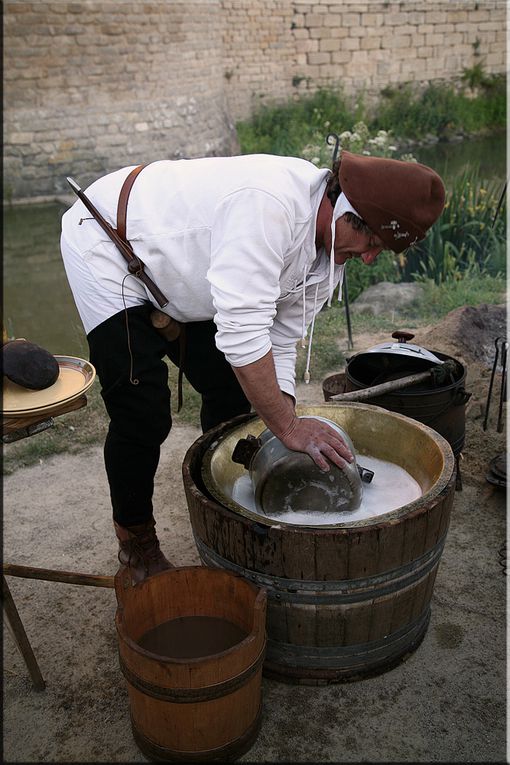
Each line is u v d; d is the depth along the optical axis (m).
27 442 3.65
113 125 13.37
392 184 1.87
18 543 2.89
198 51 14.40
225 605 2.08
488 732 1.99
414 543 1.95
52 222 11.44
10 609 2.06
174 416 3.89
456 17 18.50
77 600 2.56
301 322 2.26
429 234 6.23
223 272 1.85
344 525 1.90
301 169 1.97
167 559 2.71
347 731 2.01
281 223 1.85
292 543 1.89
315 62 17.17
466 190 6.70
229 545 2.00
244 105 16.67
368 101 17.97
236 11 15.91
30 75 12.49
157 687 1.79
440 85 18.80
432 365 2.78
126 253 2.11
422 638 2.31
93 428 3.78
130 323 2.17
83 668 2.27
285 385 2.25
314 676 2.14
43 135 12.76
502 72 19.52
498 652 2.26
